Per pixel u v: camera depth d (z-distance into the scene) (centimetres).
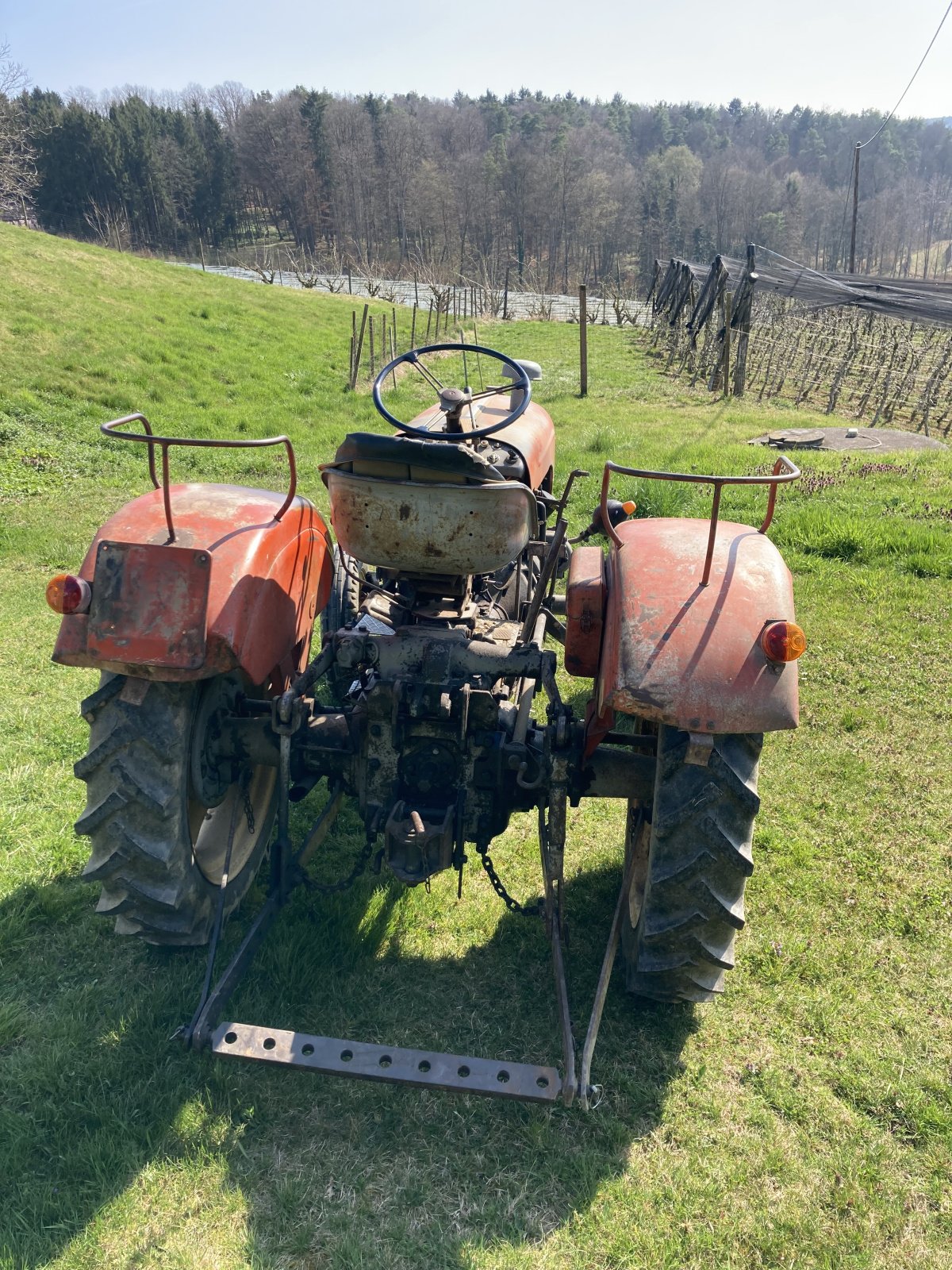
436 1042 305
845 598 703
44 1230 239
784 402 1919
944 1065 302
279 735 319
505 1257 237
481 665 324
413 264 7125
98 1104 274
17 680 553
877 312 2062
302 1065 266
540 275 8850
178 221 8731
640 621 278
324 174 9394
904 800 456
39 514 891
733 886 282
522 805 334
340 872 396
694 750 266
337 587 506
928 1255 241
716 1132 276
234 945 344
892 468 1066
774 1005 329
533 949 353
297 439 1283
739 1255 240
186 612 277
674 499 888
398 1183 256
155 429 1252
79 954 342
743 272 2197
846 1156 269
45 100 9662
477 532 319
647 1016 321
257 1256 234
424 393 1712
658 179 11406
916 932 366
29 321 1564
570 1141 271
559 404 1745
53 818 423
